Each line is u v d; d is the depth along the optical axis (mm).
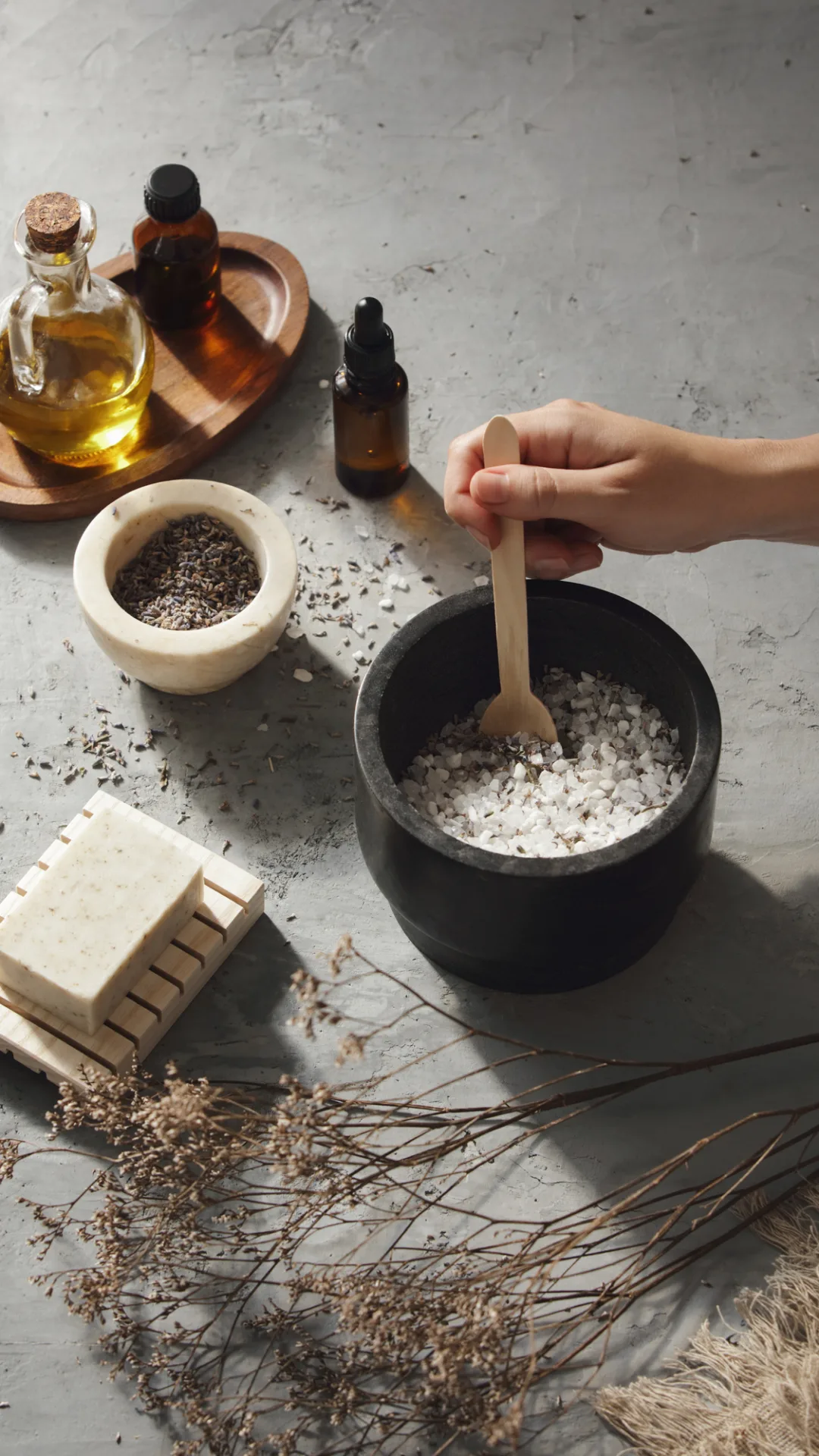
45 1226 929
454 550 1095
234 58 1252
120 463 1095
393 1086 961
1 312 1062
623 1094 952
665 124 1228
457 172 1209
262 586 1021
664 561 1087
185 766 1038
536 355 1146
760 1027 974
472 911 906
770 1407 871
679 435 967
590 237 1186
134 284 1151
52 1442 895
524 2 1262
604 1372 904
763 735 1042
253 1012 978
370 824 920
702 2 1262
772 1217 921
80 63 1249
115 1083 883
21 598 1077
